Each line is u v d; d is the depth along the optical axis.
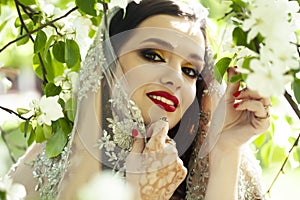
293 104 1.22
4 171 2.11
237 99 1.54
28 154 1.78
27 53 2.02
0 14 1.62
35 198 1.66
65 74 1.56
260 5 1.06
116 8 1.58
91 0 1.33
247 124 1.61
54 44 1.47
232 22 1.26
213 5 1.38
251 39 1.14
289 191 2.54
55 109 1.43
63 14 1.51
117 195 0.91
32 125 1.47
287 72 1.10
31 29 1.60
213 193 1.63
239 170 1.69
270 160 1.82
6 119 1.75
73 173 1.48
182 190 1.72
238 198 1.68
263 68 0.97
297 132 1.78
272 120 1.76
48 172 1.63
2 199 1.00
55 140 1.50
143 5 1.58
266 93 0.96
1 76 1.73
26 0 1.49
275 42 1.01
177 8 1.58
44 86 1.58
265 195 1.76
